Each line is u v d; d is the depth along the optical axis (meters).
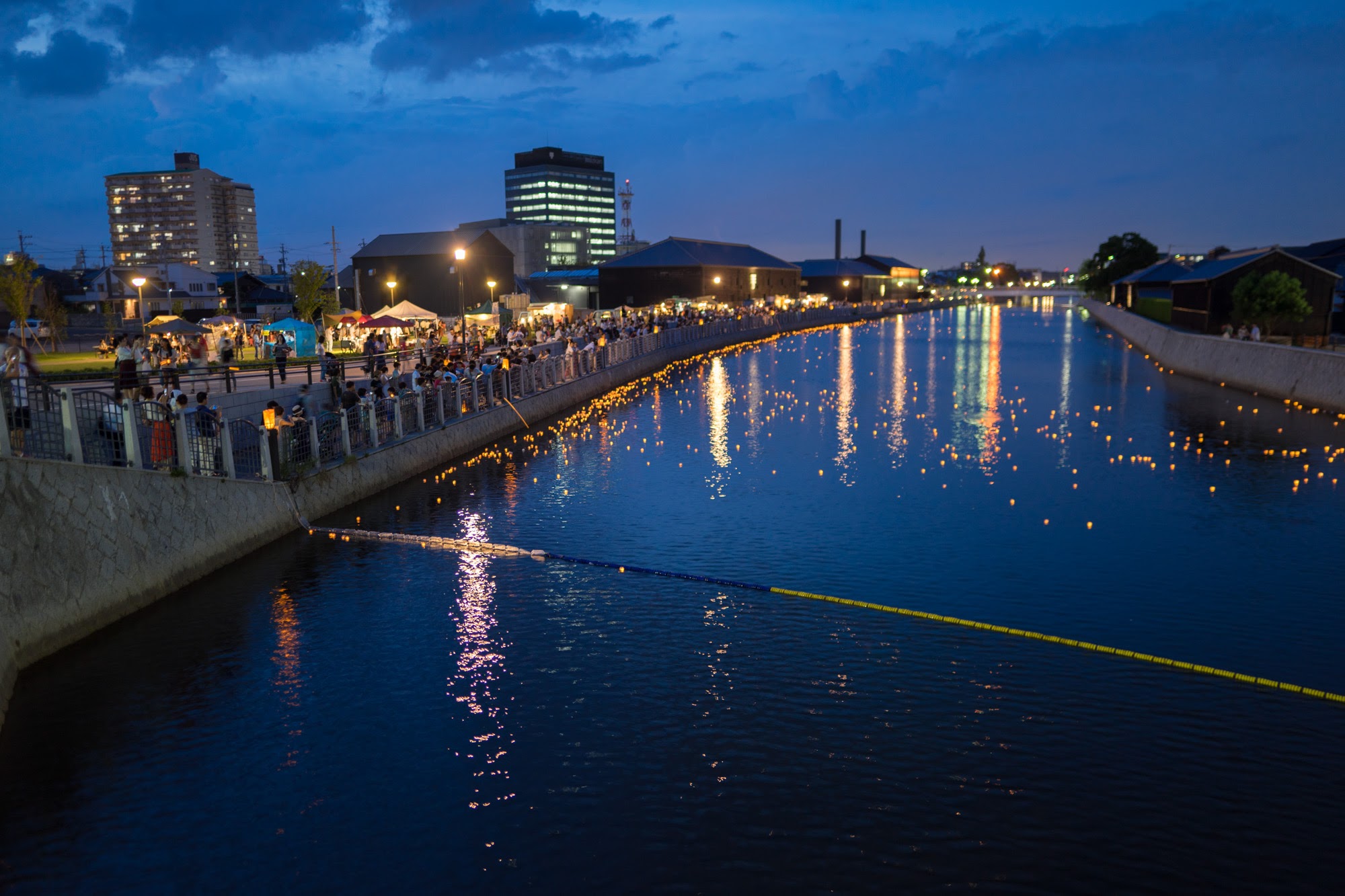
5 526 13.93
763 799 10.97
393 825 10.53
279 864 9.87
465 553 20.91
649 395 52.47
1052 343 95.31
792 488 27.88
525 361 41.75
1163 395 50.94
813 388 56.19
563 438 37.28
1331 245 101.25
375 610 17.20
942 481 28.86
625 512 24.89
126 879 9.66
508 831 10.39
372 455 26.77
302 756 12.02
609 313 91.00
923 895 9.29
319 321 70.75
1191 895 9.30
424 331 58.75
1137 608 17.27
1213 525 23.09
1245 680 14.17
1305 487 27.31
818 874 9.60
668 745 12.26
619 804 10.91
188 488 18.55
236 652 15.20
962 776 11.45
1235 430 38.22
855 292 161.00
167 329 43.06
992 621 16.69
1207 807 10.80
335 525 23.09
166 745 12.27
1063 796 11.03
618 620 16.80
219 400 24.89
